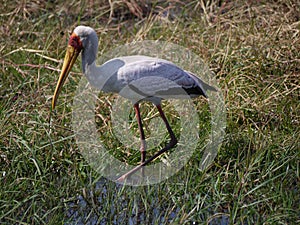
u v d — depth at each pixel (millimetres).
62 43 17672
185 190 11992
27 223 11242
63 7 19797
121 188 12438
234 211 11445
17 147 13062
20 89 15422
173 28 18188
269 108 14250
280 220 11250
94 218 11812
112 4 19422
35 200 12055
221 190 12250
